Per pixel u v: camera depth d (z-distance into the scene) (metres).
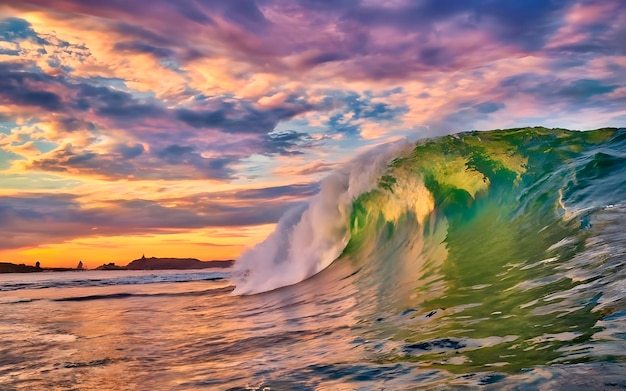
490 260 8.42
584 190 9.07
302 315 8.59
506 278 6.95
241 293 15.21
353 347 5.30
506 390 2.94
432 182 12.76
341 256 14.73
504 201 10.89
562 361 3.29
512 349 3.96
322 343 5.89
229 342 6.98
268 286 15.05
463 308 6.02
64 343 7.89
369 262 12.77
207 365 5.52
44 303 16.75
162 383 4.90
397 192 13.60
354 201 15.17
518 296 5.81
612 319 4.05
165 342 7.56
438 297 7.11
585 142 11.80
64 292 23.75
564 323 4.30
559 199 9.21
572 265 6.27
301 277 14.94
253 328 8.02
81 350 7.19
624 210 7.71
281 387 4.07
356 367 4.35
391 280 9.97
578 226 7.79
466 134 13.45
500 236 9.62
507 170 11.52
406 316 6.52
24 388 5.11
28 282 41.00
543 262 7.03
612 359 3.12
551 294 5.41
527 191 10.45
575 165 10.34
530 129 13.16
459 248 10.15
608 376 2.82
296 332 7.01
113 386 4.98
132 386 4.91
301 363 4.88
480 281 7.32
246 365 5.17
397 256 12.06
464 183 12.02
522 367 3.38
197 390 4.41
